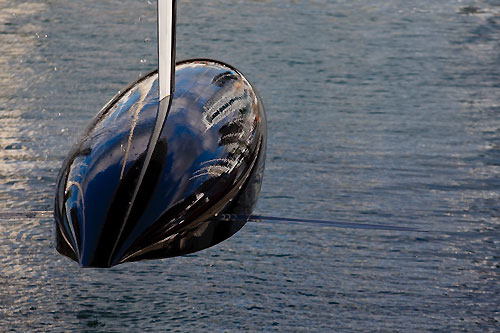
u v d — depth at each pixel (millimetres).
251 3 36438
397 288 16516
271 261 17359
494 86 27625
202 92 12242
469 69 29078
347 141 23047
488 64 29609
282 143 22750
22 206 19062
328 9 35938
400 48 31125
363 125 24156
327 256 17547
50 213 10570
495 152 22656
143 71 28062
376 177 21016
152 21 33688
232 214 11250
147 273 16906
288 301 16031
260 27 33031
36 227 18500
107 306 15719
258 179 12664
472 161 22094
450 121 24656
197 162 10656
